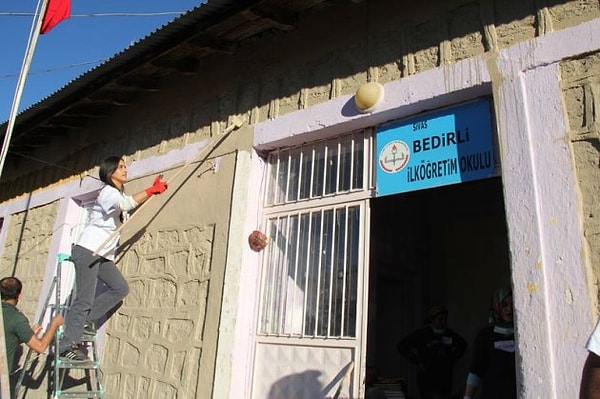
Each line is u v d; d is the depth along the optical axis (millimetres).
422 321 7047
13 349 4281
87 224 5035
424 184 3678
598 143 2885
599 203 2805
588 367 1827
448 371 5664
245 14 4328
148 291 5027
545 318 2805
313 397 3824
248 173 4648
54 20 4012
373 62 4062
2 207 8086
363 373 3617
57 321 4543
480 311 6816
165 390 4477
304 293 4152
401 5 4020
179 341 4543
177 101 5609
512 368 3498
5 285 4559
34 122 6562
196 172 5043
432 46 3746
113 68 5273
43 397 5266
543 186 2992
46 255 6645
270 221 4574
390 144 3939
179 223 5004
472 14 3598
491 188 7055
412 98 3715
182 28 4594
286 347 4109
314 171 4402
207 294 4461
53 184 7184
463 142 3551
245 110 4891
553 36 3160
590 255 2773
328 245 4125
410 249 7230
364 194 4004
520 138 3137
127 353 4953
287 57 4703
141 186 5605
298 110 4445
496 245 6891
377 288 7191
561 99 3049
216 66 5309
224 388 4113
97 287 5480
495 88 3312
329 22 4469
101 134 6543
